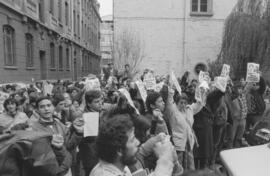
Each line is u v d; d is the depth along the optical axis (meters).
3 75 13.82
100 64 64.06
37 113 4.34
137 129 3.36
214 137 6.85
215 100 6.20
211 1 21.72
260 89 8.36
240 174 2.62
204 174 1.64
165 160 2.32
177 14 21.89
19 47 16.00
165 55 21.98
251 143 5.54
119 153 2.01
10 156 2.31
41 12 20.48
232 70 17.42
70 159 3.38
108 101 7.75
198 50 21.91
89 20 46.03
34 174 2.38
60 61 26.36
